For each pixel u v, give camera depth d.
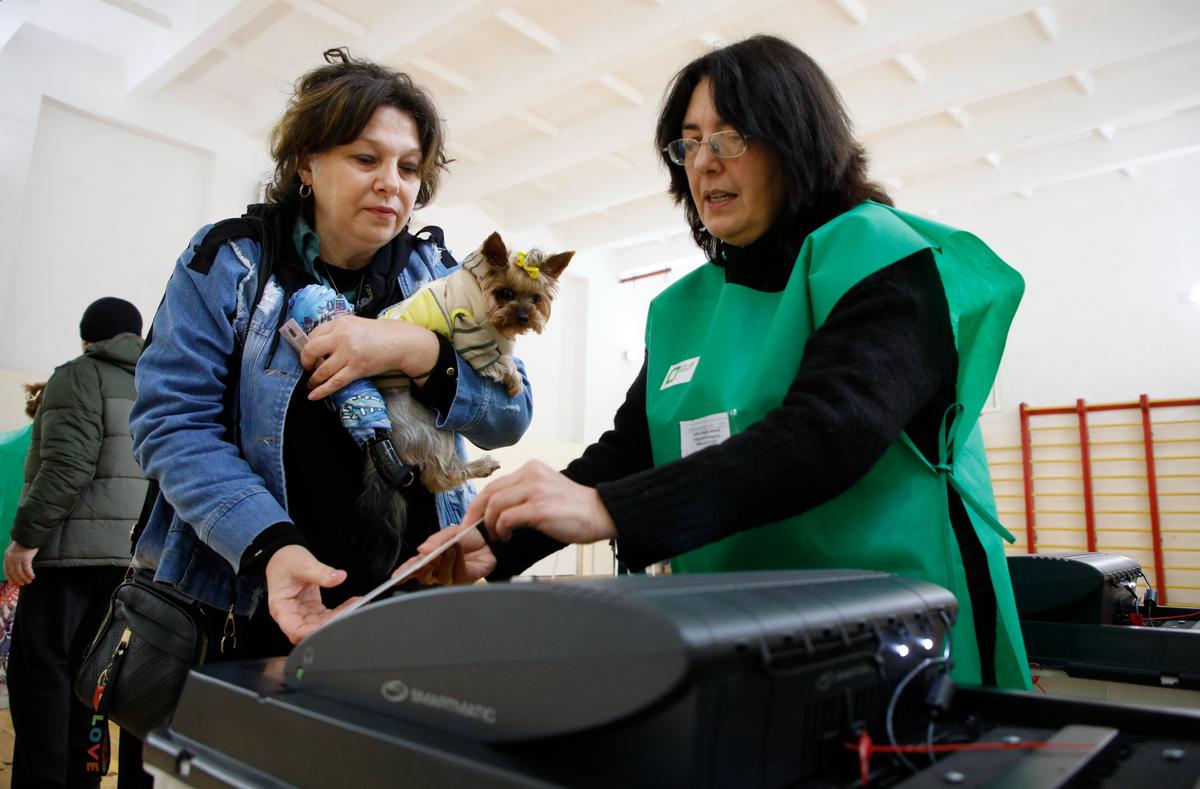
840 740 0.53
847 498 0.88
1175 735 0.57
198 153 5.80
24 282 4.90
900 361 0.76
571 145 6.44
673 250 8.86
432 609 0.53
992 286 0.90
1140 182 7.36
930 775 0.50
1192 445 6.77
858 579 0.64
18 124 4.86
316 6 4.91
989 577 0.90
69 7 5.00
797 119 0.96
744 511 0.68
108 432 2.44
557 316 8.75
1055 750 0.53
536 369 8.47
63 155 5.15
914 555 0.86
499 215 7.98
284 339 1.16
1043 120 5.96
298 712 0.56
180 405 1.08
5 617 3.53
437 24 4.76
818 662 0.50
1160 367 7.05
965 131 6.28
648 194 7.21
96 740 2.05
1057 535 7.24
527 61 5.48
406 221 1.38
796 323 0.89
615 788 0.42
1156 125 6.45
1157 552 6.69
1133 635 1.43
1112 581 1.64
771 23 5.06
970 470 0.98
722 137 0.98
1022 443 7.48
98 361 2.48
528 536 1.01
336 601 1.19
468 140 6.73
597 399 8.82
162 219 5.57
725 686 0.43
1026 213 7.83
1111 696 1.43
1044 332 7.62
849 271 0.82
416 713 0.53
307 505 1.21
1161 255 7.20
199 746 0.64
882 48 4.83
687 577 0.60
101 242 5.26
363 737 0.51
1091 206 7.57
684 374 1.06
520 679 0.47
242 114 5.95
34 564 2.27
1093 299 7.44
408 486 1.30
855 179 1.03
